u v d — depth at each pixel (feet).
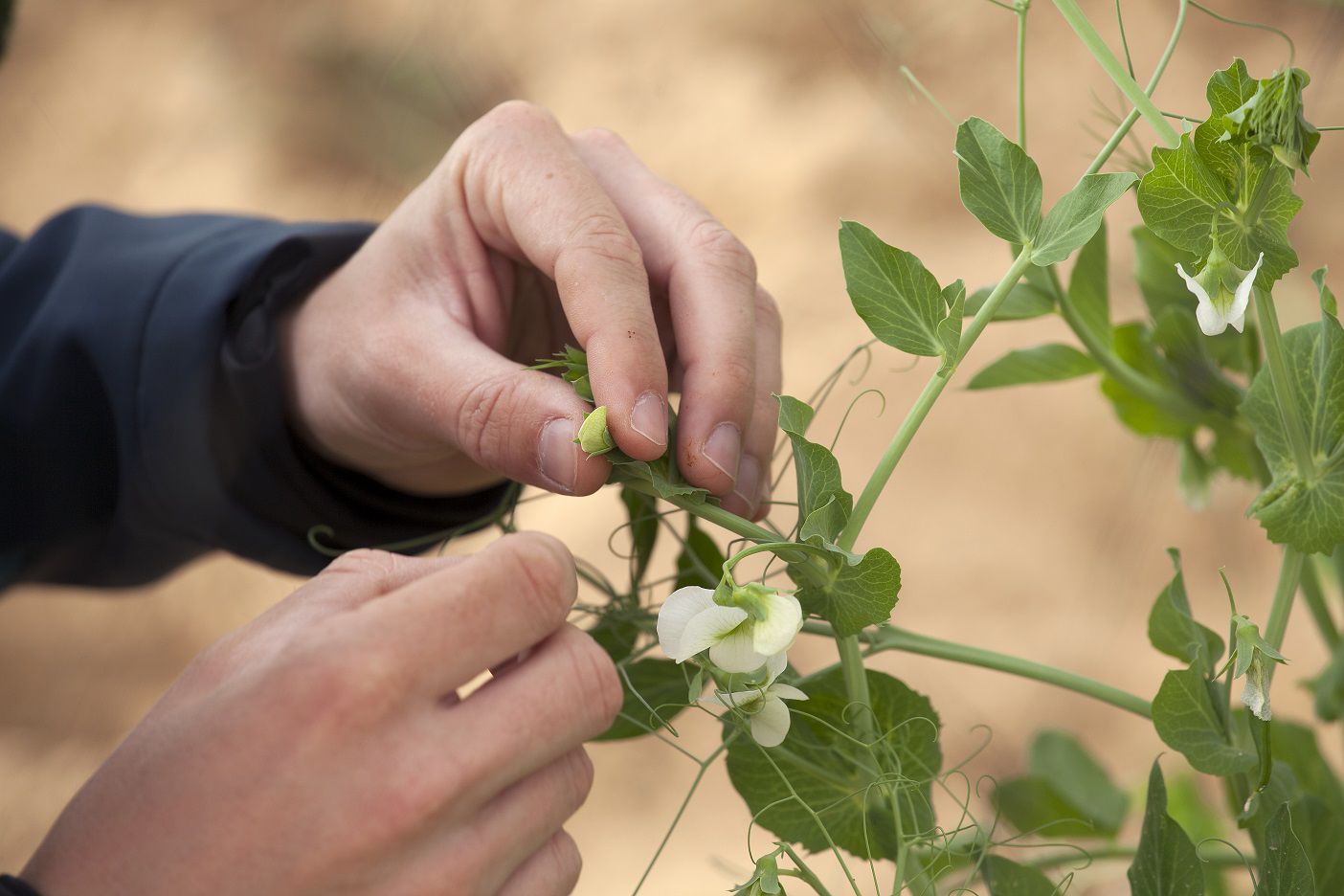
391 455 2.78
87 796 2.12
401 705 2.10
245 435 2.79
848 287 2.20
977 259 6.46
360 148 8.11
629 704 2.40
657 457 2.31
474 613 2.12
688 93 7.68
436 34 8.29
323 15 8.55
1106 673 5.26
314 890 2.09
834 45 7.47
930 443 6.02
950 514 5.82
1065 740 2.76
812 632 2.32
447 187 2.59
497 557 2.14
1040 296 2.46
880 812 2.31
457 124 8.11
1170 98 6.33
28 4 9.46
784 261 6.81
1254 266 2.10
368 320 2.65
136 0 9.27
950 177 6.76
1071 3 2.17
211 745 2.09
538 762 2.15
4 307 3.04
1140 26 6.52
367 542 2.93
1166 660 5.21
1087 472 5.74
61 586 3.17
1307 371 2.19
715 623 2.10
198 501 2.89
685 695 2.40
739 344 2.43
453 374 2.51
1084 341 2.46
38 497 2.98
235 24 8.94
